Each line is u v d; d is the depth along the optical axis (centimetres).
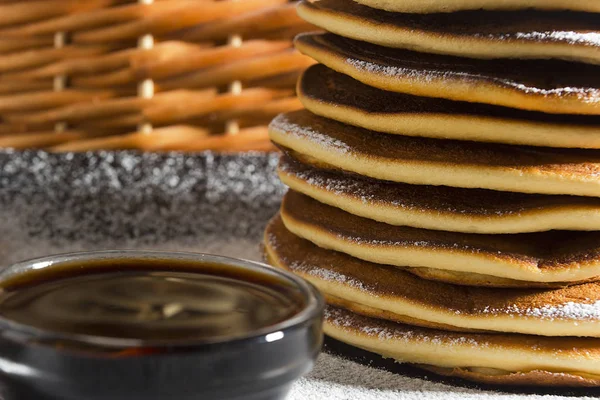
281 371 36
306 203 45
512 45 40
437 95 41
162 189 56
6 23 56
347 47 43
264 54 56
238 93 56
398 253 42
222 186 56
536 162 41
